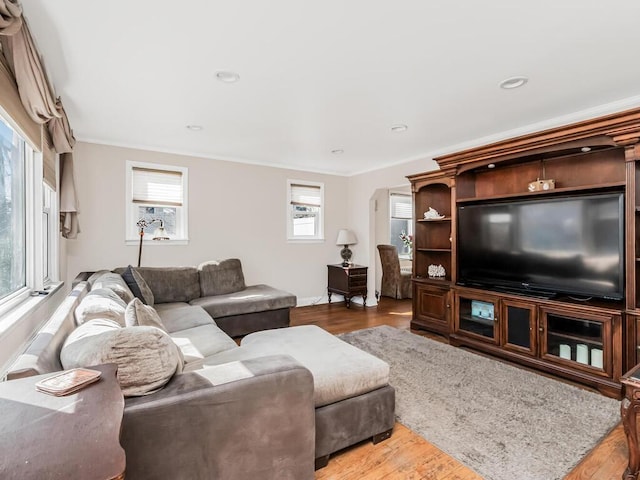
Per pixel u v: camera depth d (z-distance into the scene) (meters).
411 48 2.04
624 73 2.36
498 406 2.29
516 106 2.95
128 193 4.11
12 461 0.63
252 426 1.34
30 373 1.02
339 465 1.74
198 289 4.11
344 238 5.61
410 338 3.80
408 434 1.99
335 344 2.29
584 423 2.08
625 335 2.42
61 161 3.27
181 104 2.90
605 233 2.64
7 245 1.89
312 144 4.16
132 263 4.16
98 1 1.61
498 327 3.17
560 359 2.74
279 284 5.31
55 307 2.78
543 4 1.65
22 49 1.61
